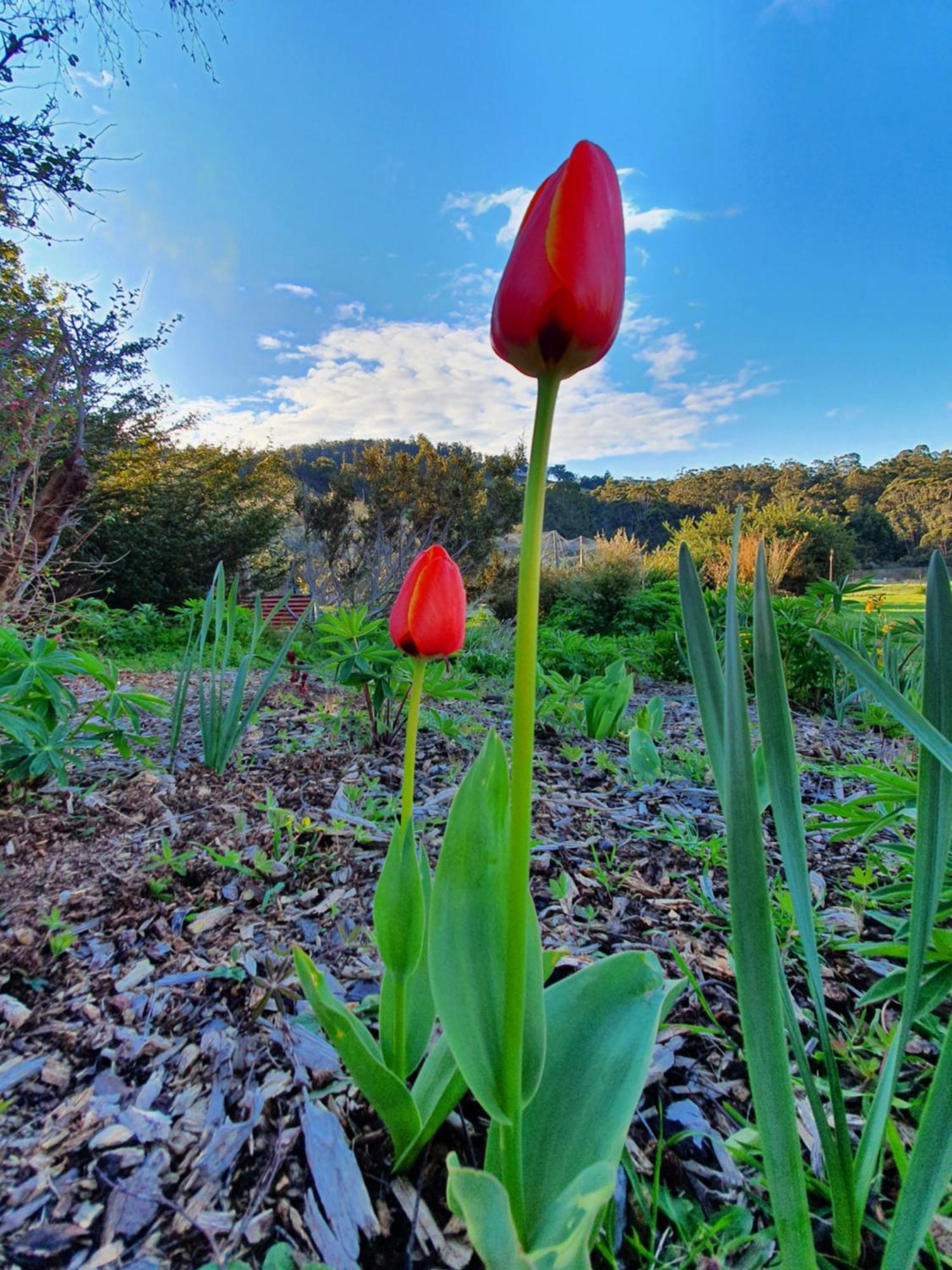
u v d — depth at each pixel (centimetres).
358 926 148
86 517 870
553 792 241
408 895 84
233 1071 105
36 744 188
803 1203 61
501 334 56
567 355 55
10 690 184
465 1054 63
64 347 491
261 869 168
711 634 76
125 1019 117
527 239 53
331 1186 86
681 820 221
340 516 946
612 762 285
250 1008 119
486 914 69
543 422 57
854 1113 102
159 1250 78
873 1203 86
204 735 242
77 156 567
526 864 60
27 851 174
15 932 140
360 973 132
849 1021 122
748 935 62
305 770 249
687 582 78
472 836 70
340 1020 76
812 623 434
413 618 78
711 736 74
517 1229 65
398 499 967
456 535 959
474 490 1023
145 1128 94
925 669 72
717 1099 103
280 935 144
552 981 130
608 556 933
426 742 293
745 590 592
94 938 140
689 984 122
